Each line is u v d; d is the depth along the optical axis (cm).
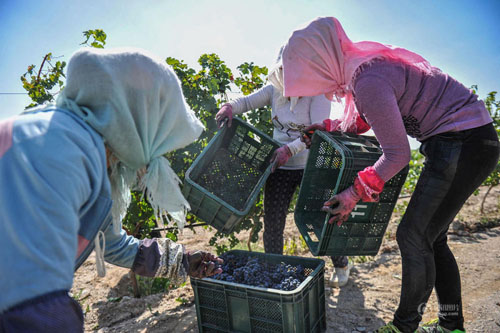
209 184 340
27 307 84
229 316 234
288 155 287
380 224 255
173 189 135
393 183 244
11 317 83
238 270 251
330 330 262
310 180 279
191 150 370
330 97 216
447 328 222
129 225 350
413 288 203
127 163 127
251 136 349
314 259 258
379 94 181
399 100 192
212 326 245
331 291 328
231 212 273
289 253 453
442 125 193
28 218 86
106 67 112
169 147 132
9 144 93
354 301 306
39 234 85
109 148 125
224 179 347
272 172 303
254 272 247
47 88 378
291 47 203
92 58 112
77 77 112
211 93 376
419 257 201
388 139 183
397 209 679
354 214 238
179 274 161
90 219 108
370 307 295
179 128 133
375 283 343
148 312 304
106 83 111
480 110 193
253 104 327
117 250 154
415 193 203
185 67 374
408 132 208
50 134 96
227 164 354
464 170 190
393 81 186
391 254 423
